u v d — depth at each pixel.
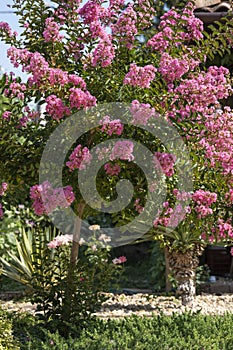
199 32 5.74
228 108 5.66
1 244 8.16
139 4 5.70
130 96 5.44
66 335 5.57
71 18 5.71
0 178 5.69
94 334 5.31
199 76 5.62
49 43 5.62
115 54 5.61
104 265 6.03
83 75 5.54
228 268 9.11
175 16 5.69
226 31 5.74
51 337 5.27
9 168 5.61
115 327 5.60
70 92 5.32
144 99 5.45
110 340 5.26
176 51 5.62
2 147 5.58
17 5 5.71
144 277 9.27
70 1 5.69
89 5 5.62
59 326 5.60
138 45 5.66
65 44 5.62
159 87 5.60
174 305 7.50
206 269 8.62
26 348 5.23
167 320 5.64
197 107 5.53
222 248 9.12
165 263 8.36
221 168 5.66
